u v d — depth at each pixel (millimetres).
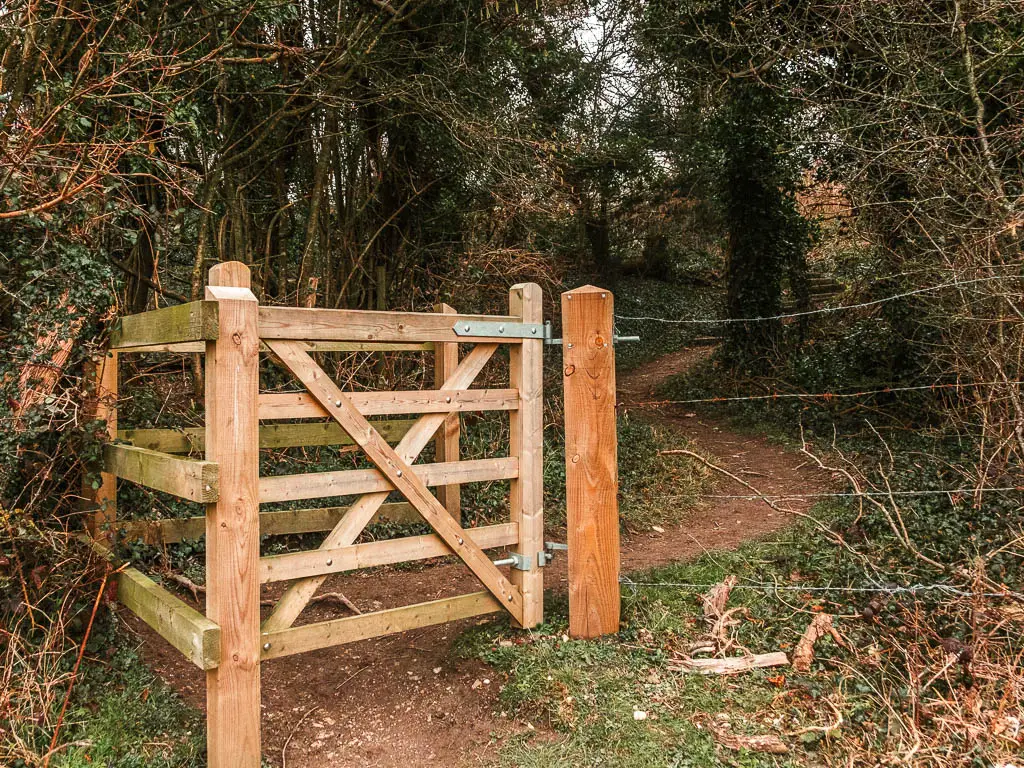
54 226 3668
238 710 2756
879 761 2688
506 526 3791
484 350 3676
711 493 6930
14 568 3281
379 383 7070
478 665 3615
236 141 6352
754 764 2707
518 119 8766
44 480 3518
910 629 3473
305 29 7129
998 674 3086
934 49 6469
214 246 6719
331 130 7324
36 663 3090
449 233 9289
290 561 3023
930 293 5637
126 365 5508
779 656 3383
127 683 3334
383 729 3197
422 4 6648
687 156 16531
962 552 4285
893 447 7367
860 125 6273
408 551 3408
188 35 5500
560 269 10273
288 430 4578
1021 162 5719
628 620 3865
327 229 7723
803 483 7074
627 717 2996
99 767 2670
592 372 3678
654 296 20000
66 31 4074
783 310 12562
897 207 6922
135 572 3570
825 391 10000
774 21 8523
